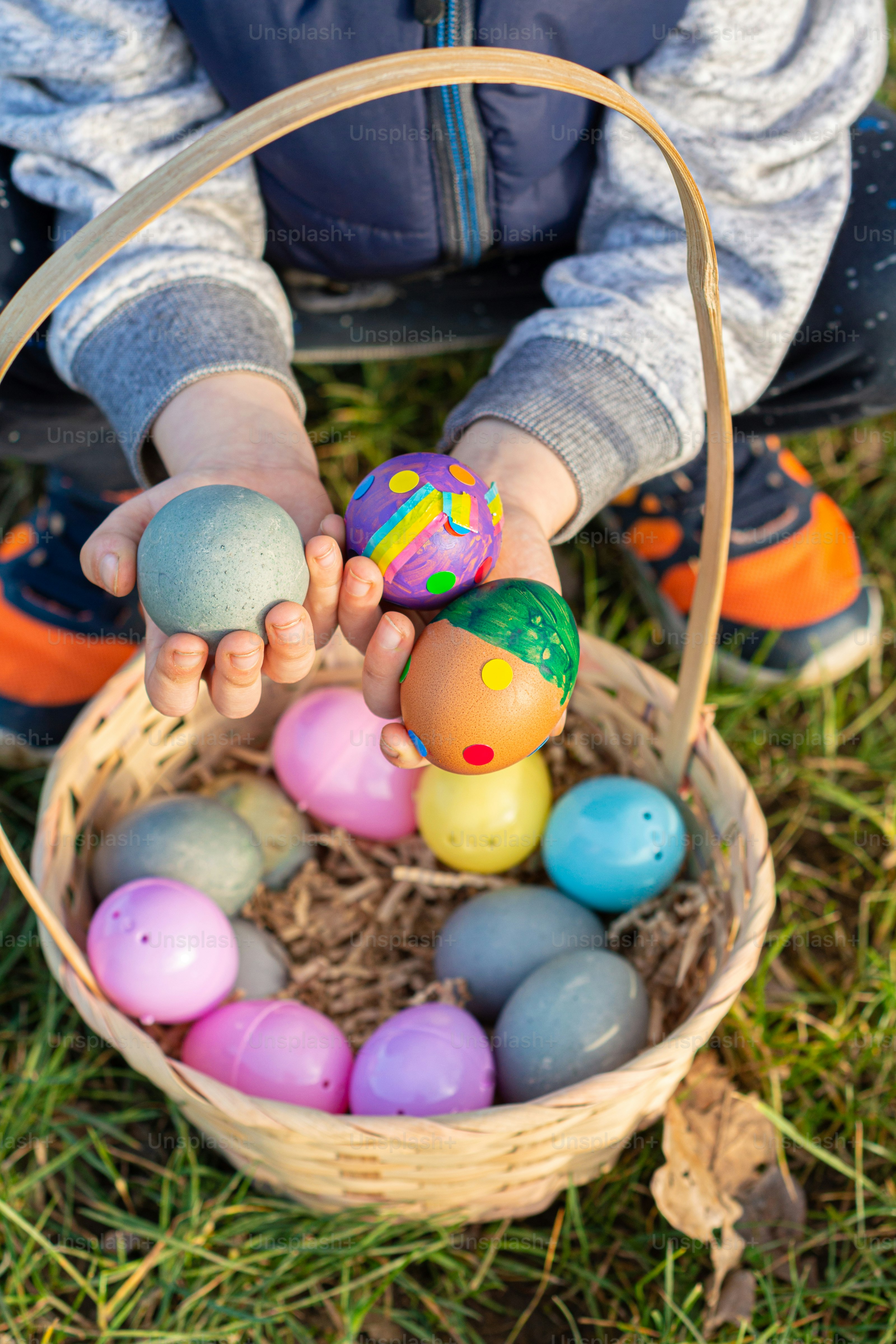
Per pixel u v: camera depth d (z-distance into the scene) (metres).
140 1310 0.63
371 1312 0.64
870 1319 0.63
